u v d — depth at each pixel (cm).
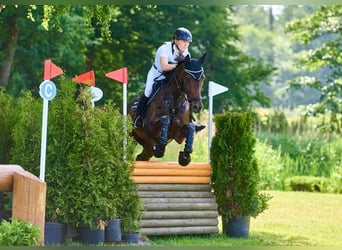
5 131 1340
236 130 1416
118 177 1250
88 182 1217
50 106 1252
